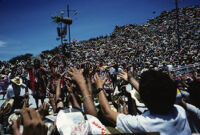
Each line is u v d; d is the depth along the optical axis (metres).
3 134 2.20
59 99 2.15
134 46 61.25
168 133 1.27
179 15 89.06
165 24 83.81
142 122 1.30
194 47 35.75
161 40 62.53
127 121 1.34
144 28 86.38
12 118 2.61
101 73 7.60
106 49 66.19
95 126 1.38
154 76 1.37
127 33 84.88
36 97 6.56
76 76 1.53
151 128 1.28
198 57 18.48
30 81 6.51
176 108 1.43
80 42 80.62
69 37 25.69
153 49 47.44
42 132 0.96
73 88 1.79
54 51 31.75
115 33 87.56
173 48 44.16
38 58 7.15
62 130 1.36
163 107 1.32
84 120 1.40
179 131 1.29
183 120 1.35
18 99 3.59
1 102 8.73
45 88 6.62
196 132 1.94
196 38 51.69
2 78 9.55
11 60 39.66
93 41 81.88
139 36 78.31
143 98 1.39
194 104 2.27
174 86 1.36
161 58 31.33
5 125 2.59
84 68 1.68
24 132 0.91
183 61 14.08
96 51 63.53
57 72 2.29
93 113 1.44
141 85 1.41
